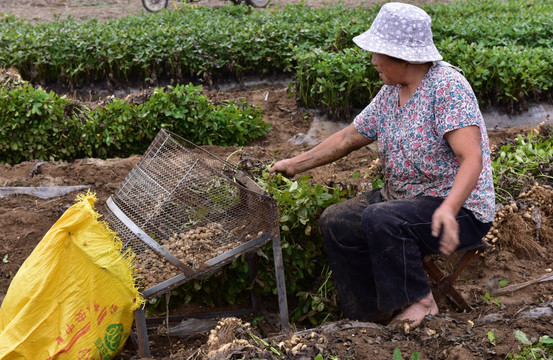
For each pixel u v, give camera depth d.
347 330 3.19
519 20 10.72
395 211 3.19
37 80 9.27
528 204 4.45
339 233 3.51
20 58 9.06
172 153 3.29
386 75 3.25
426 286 3.28
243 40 9.42
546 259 4.16
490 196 3.29
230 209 3.23
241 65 9.51
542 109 7.99
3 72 7.88
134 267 3.16
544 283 3.81
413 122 3.25
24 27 10.52
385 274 3.22
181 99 6.77
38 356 3.00
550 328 3.11
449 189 3.28
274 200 3.25
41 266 2.99
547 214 4.51
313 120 7.73
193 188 3.21
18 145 6.46
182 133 6.88
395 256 3.18
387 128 3.44
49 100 6.55
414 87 3.26
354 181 5.00
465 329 3.15
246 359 2.85
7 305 3.07
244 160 4.38
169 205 3.21
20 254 4.51
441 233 3.24
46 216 4.97
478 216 3.27
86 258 2.99
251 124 7.09
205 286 4.03
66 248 3.00
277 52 9.37
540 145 5.17
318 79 7.50
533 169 4.82
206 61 9.17
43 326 2.99
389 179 3.47
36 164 5.92
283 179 4.18
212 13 12.54
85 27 10.62
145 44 9.34
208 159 4.18
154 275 3.19
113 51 9.23
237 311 4.05
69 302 3.01
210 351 2.98
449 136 3.12
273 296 4.24
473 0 13.53
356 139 3.68
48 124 6.48
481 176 3.27
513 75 7.71
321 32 9.88
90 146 6.59
